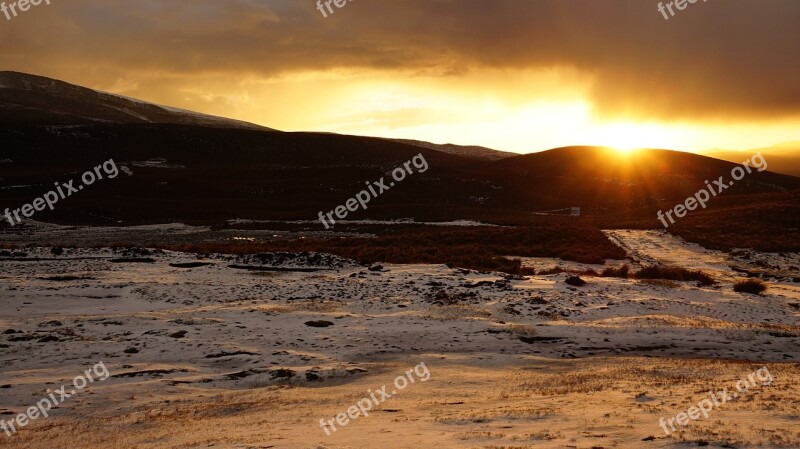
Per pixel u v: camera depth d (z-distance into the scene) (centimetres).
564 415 1277
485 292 3045
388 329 2391
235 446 1102
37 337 2183
